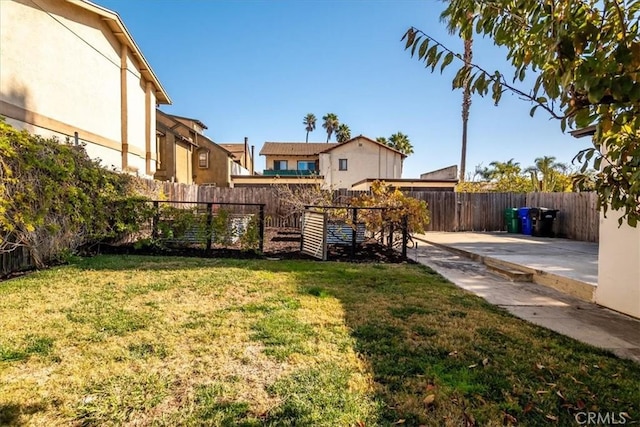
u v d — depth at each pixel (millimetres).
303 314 3438
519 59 2002
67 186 5574
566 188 14117
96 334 2865
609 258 3965
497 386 2199
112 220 6988
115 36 11359
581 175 2594
